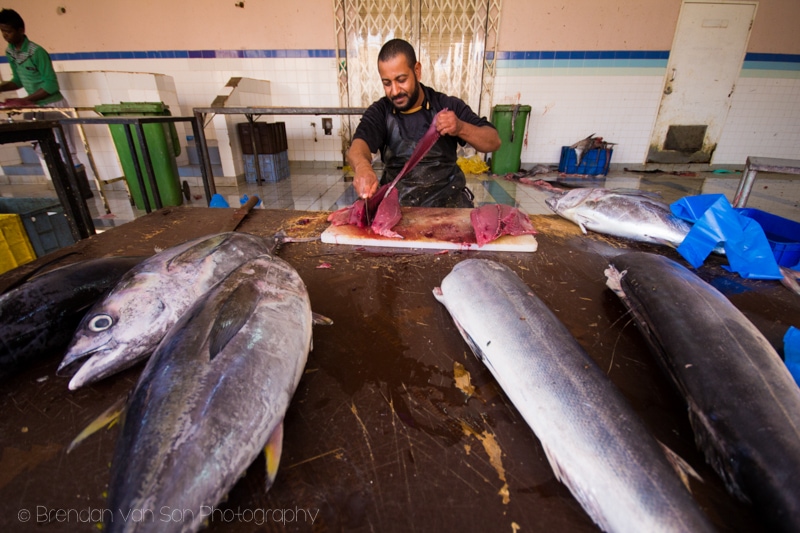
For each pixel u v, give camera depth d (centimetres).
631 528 69
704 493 77
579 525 71
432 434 87
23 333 105
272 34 683
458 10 674
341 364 108
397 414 92
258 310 98
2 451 83
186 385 79
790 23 664
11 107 455
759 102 715
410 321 126
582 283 148
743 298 137
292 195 581
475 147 240
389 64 218
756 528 71
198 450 72
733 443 80
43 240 313
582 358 95
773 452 75
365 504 73
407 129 254
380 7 671
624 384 100
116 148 515
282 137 689
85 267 127
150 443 72
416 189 265
